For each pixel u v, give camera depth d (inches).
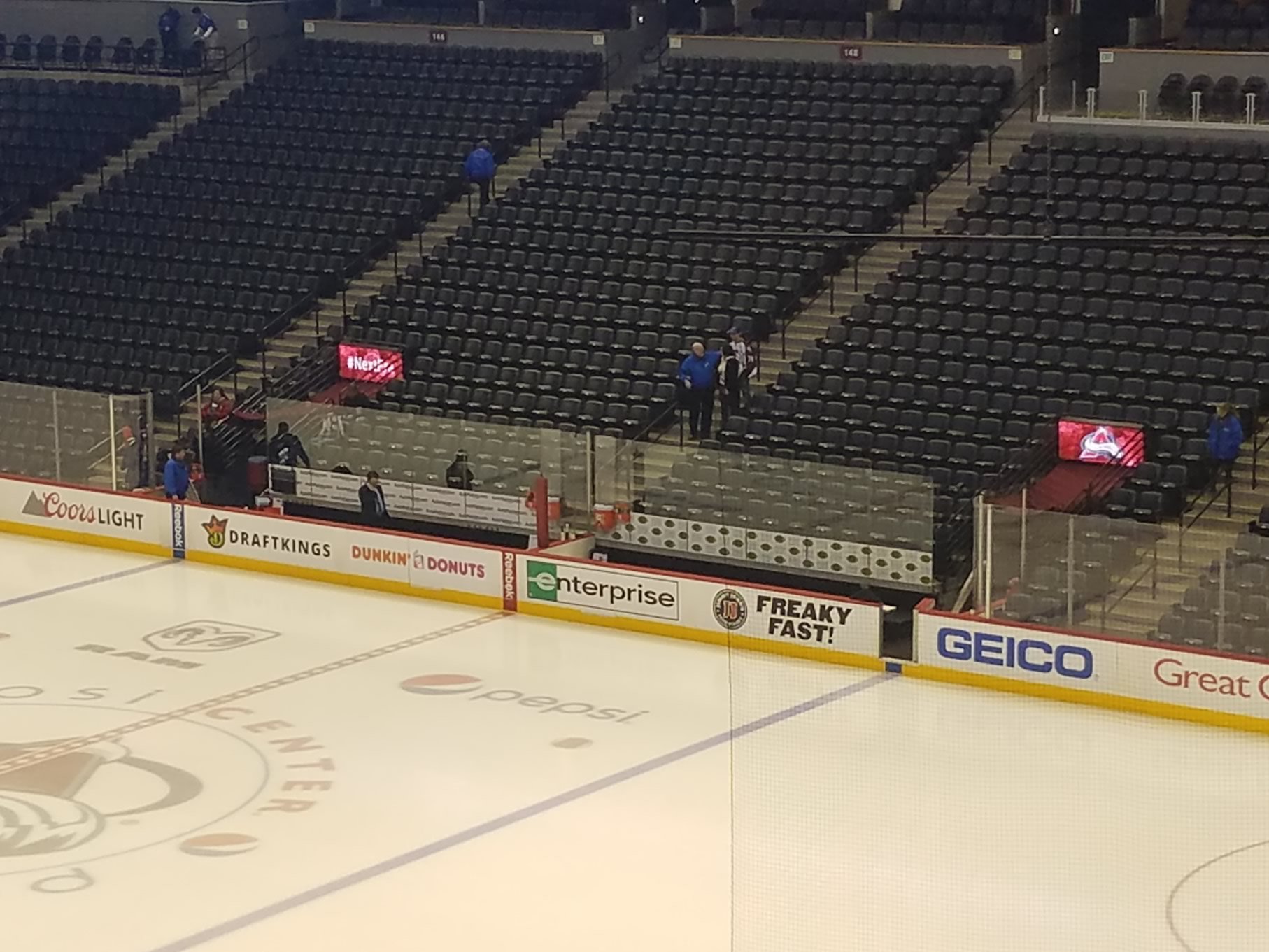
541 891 715.4
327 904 705.6
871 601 983.6
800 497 1033.5
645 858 743.7
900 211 1333.7
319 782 832.3
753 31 1547.7
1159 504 1007.6
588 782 825.5
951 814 777.6
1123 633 919.7
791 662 992.9
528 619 1080.8
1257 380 1079.6
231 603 1120.2
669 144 1448.1
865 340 1202.6
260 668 995.9
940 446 1098.1
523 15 1680.6
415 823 783.7
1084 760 840.9
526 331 1309.1
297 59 1699.1
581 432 1203.2
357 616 1091.9
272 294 1443.2
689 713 914.1
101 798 815.7
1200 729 878.4
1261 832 755.4
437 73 1641.2
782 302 1266.0
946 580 1013.8
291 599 1127.0
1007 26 1435.8
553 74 1599.4
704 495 1065.5
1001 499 1008.9
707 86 1493.6
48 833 776.3
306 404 1197.1
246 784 830.5
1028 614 938.1
